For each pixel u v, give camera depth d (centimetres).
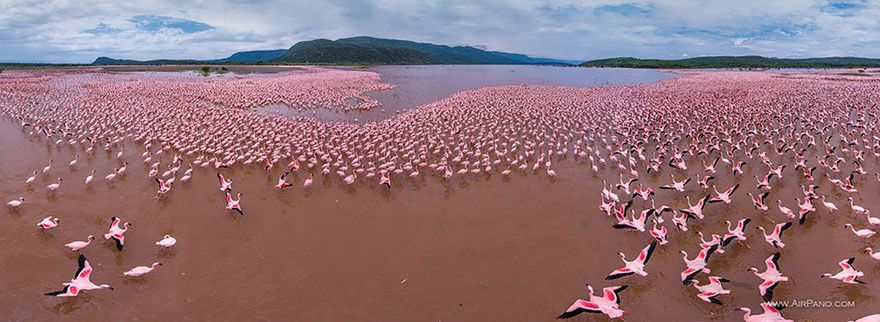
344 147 3150
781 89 6856
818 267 1753
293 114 4922
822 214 2189
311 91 6594
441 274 1759
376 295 1636
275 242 1984
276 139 3359
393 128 3800
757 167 2897
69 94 6212
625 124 4059
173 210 2262
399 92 7138
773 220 2142
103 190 2502
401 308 1567
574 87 7906
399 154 3206
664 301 1585
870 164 2914
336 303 1591
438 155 3206
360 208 2320
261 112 4988
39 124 4000
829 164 2923
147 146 3191
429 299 1612
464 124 4072
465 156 3159
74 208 2269
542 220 2197
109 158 3067
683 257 1850
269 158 3062
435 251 1922
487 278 1734
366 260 1852
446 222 2181
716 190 2455
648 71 15875
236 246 1948
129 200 2375
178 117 4288
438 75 12350
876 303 1540
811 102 5216
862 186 2533
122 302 1578
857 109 4684
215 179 2680
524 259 1859
